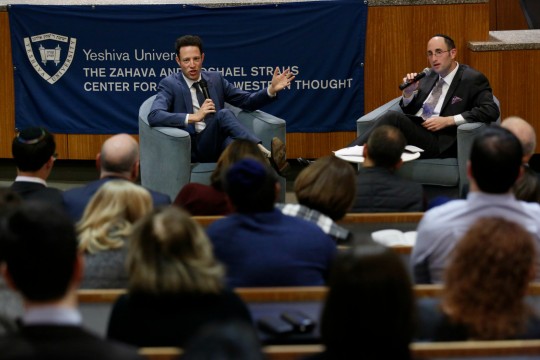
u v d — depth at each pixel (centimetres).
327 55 1229
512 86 1215
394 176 765
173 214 443
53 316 312
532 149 822
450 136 1073
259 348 232
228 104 1121
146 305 432
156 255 431
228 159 751
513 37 1255
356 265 329
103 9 1222
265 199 546
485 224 436
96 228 554
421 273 579
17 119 1263
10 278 316
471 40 1230
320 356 336
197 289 429
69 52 1238
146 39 1230
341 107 1245
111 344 304
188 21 1222
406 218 701
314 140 1256
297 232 545
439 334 433
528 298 503
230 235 540
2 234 314
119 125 1259
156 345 429
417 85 1105
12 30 1237
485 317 425
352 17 1217
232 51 1230
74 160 1338
